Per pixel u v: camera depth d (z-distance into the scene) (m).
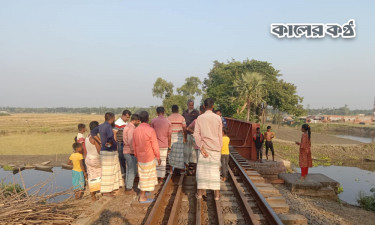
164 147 6.35
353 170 19.66
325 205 8.18
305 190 9.06
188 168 7.69
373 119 124.88
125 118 7.36
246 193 6.14
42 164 21.88
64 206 5.22
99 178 5.92
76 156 6.39
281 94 58.94
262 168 11.31
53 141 37.38
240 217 4.64
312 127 81.50
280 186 9.84
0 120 108.69
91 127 5.88
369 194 12.04
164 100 71.88
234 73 65.62
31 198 4.90
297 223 4.88
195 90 85.62
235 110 43.16
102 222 4.62
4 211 4.36
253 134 11.91
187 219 4.64
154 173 5.38
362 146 29.11
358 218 7.19
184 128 6.92
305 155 9.44
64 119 117.88
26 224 4.32
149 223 3.81
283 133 50.47
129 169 5.96
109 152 5.71
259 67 64.88
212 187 4.84
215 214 4.81
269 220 4.44
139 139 5.19
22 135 46.62
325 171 19.08
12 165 21.28
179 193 5.37
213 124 4.92
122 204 5.45
